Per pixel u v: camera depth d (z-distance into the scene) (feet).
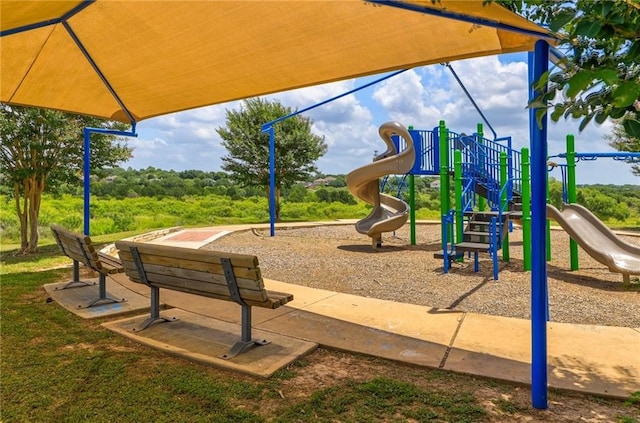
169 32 12.11
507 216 24.54
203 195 92.07
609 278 22.36
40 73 15.38
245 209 81.25
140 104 18.57
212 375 9.66
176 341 11.56
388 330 12.71
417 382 9.32
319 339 11.85
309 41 11.88
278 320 13.65
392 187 67.21
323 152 73.15
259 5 10.19
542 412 8.05
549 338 12.05
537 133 8.26
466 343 11.60
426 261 27.96
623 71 4.96
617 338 12.05
